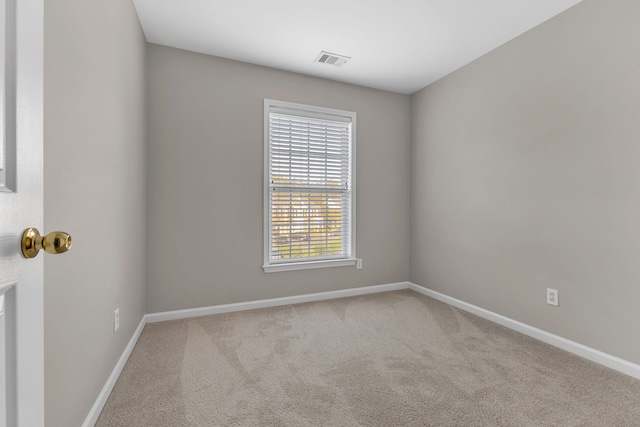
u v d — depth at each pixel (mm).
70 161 1174
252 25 2412
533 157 2391
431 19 2330
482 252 2832
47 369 1006
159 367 1907
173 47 2717
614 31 1906
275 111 3094
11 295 554
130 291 2080
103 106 1522
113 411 1496
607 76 1941
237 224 2943
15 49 561
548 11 2205
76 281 1229
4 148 539
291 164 3197
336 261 3365
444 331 2482
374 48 2732
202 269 2822
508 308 2588
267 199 3049
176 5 2174
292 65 3033
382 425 1406
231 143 2914
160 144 2674
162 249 2689
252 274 3014
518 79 2512
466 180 3000
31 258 593
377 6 2191
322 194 3346
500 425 1408
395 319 2746
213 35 2543
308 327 2555
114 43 1689
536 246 2367
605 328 1954
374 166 3564
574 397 1618
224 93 2889
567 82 2160
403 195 3711
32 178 614
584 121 2062
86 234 1326
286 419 1445
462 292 3043
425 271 3521
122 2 1840
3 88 534
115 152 1722
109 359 1638
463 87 3037
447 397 1617
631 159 1833
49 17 1009
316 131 3309
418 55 2852
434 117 3383
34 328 619
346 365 1946
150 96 2645
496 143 2701
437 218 3350
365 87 3508
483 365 1950
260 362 1978
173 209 2719
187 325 2582
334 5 2184
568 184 2156
